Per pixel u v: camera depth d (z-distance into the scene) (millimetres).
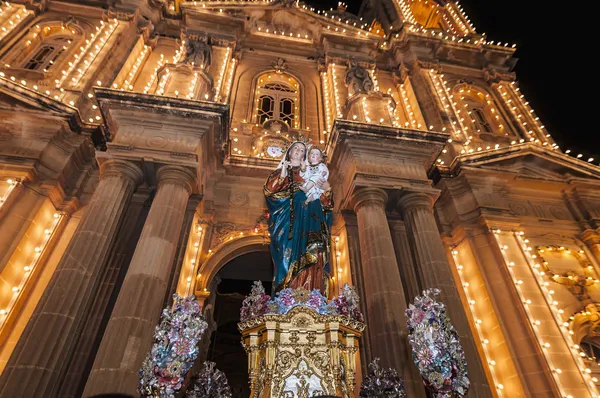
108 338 5969
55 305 6207
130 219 8719
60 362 5969
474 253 9805
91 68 11453
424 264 8273
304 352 4172
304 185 5762
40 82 10844
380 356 6797
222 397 4242
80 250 6816
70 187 9219
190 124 8812
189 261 8875
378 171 9320
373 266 7844
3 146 8641
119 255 8234
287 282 4977
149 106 8641
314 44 15836
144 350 6000
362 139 9586
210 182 10305
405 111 14328
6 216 7918
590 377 7906
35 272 7949
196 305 3826
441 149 9844
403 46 16234
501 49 16750
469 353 7254
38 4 12984
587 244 10539
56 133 9094
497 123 14461
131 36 13320
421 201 9102
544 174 11688
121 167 8023
